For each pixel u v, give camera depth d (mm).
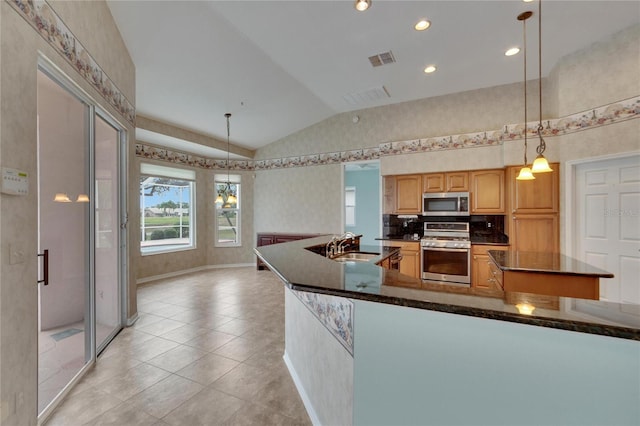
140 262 5332
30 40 1658
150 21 2971
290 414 1891
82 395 2057
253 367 2443
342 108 5590
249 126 5746
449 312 944
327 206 6066
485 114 4688
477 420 1020
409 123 5219
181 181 6191
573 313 859
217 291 4746
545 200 4027
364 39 3305
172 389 2137
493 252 3133
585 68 3561
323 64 3848
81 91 2270
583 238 3658
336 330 1488
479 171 4633
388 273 1439
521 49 3557
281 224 6613
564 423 903
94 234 2492
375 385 1211
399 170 5094
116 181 3154
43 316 2137
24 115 1600
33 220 1680
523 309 892
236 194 6922
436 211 4871
